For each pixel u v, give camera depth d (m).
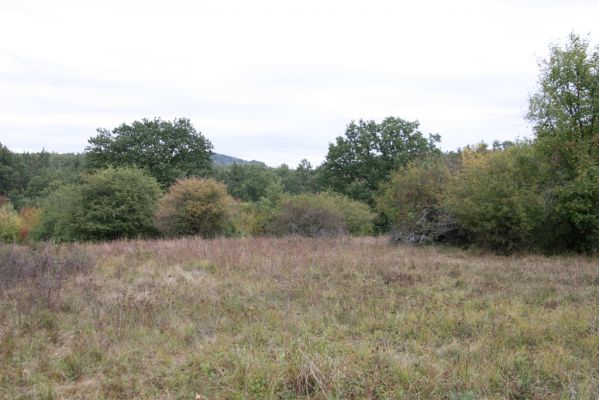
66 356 5.25
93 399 4.32
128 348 5.59
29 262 9.63
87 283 8.73
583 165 13.55
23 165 65.00
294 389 4.51
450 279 9.84
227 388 4.57
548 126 14.98
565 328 6.38
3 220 32.78
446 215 16.33
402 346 5.88
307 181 59.81
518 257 13.50
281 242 15.85
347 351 5.47
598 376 4.86
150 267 10.81
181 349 5.70
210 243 15.47
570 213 13.52
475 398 4.31
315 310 7.36
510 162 14.93
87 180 23.11
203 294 8.17
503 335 6.12
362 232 24.81
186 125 41.69
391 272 10.45
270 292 8.59
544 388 4.57
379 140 38.22
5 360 5.16
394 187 18.19
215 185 22.09
